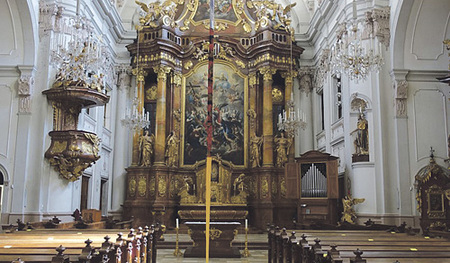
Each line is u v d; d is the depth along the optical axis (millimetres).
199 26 21234
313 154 16875
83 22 12742
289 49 20391
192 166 20125
